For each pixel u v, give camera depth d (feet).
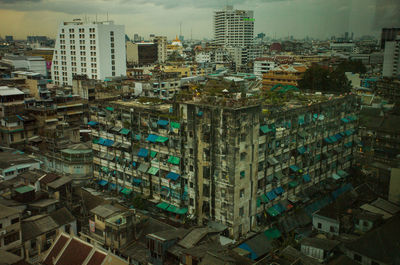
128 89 417.28
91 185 268.00
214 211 201.26
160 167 224.74
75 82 428.56
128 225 189.47
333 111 250.16
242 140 190.80
